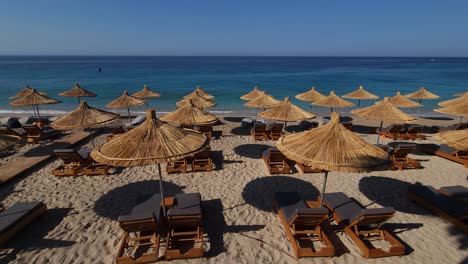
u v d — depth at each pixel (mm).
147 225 4695
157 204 5707
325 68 85188
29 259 4750
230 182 7777
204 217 6039
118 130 11594
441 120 17016
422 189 6695
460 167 8969
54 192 7141
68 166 8727
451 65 102000
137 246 5023
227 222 5859
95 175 8156
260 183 7719
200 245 5109
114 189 7348
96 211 6273
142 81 44719
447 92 31344
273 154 8477
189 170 8438
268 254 4918
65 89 33750
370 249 4770
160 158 4258
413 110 21531
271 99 12328
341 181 7910
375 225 5414
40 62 128250
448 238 5418
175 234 5066
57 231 5512
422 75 56719
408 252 5004
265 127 12133
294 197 6160
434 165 9133
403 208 6535
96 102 25516
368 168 4340
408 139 12320
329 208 5910
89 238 5316
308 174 8305
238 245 5137
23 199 6766
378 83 41875
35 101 12672
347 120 16484
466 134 6094
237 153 10250
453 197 6508
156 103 25219
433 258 4867
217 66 96062
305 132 5438
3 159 9477
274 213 6203
